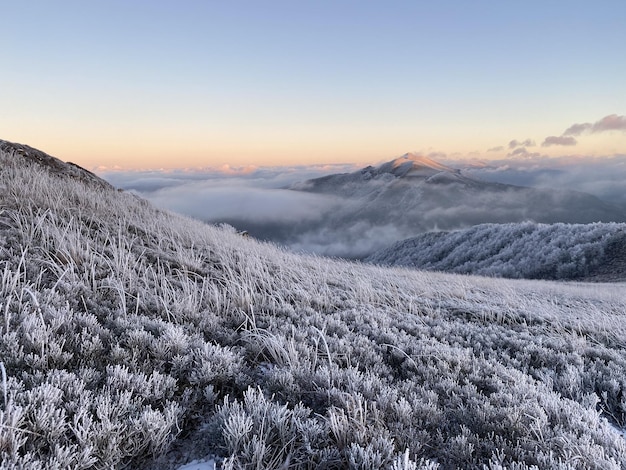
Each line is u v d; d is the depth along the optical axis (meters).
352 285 8.65
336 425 2.36
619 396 3.92
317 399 2.89
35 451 1.89
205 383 2.91
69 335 3.14
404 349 4.36
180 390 2.87
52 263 4.93
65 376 2.39
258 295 5.90
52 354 2.71
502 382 3.62
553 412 2.95
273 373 3.11
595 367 4.58
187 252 8.32
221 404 2.79
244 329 4.52
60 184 11.60
